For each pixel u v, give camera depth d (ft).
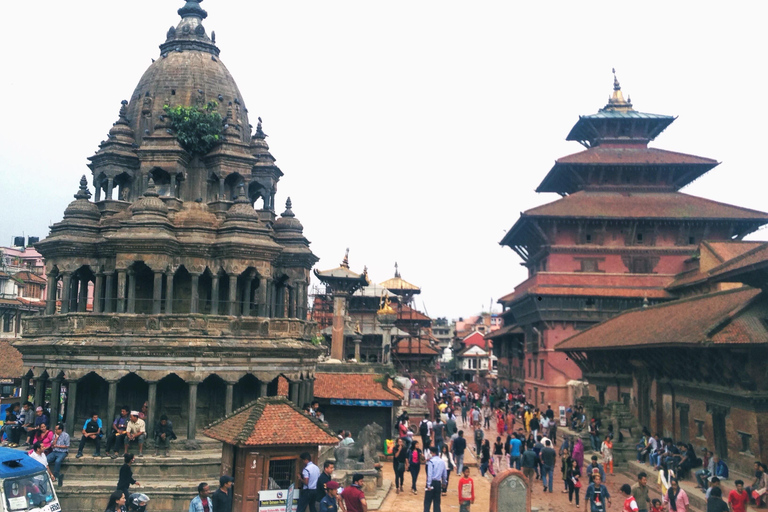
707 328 106.22
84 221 126.62
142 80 143.95
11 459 64.69
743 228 233.76
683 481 113.29
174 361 113.09
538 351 240.12
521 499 79.77
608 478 128.98
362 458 106.63
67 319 115.75
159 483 103.24
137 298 125.80
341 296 191.31
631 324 166.30
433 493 84.33
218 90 143.84
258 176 147.02
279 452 74.49
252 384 126.93
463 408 216.13
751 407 103.40
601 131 266.98
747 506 90.84
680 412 133.39
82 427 121.29
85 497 100.27
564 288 229.04
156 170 132.26
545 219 233.14
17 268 271.49
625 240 234.79
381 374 153.99
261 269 125.39
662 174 248.32
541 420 175.11
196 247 122.62
